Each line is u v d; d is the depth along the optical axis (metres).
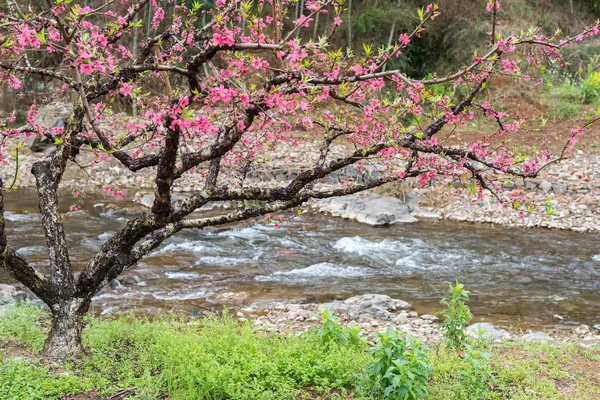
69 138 5.01
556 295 8.41
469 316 5.66
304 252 10.56
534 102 19.25
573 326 7.16
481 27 21.58
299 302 7.85
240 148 6.70
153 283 8.46
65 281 4.82
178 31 4.82
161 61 4.44
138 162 4.57
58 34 3.71
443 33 22.42
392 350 4.29
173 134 3.92
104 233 11.10
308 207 14.34
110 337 5.23
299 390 4.31
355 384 4.43
